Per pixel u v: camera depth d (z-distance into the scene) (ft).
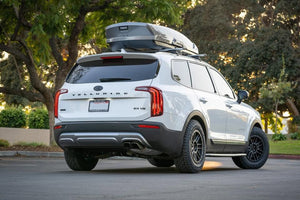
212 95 26.63
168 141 22.63
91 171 25.62
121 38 27.55
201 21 122.31
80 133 23.15
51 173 23.68
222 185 17.65
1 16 51.42
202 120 24.97
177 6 52.60
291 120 120.78
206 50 123.34
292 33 119.34
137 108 22.35
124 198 13.60
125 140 22.40
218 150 26.86
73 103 23.66
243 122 29.25
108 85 23.00
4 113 64.34
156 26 27.30
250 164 30.01
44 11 46.91
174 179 20.16
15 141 62.54
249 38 121.90
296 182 19.38
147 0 49.52
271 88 103.24
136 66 23.39
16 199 13.19
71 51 54.24
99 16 54.54
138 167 31.01
